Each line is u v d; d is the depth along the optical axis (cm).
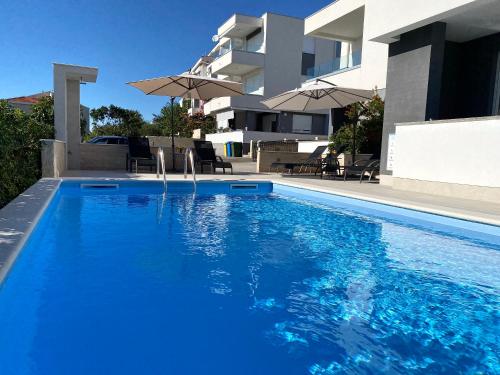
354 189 912
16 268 320
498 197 727
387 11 1052
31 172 878
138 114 4900
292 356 251
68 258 434
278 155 1527
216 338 270
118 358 238
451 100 1152
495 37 1055
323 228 632
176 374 225
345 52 2441
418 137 907
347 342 273
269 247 515
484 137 753
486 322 311
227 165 1323
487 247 530
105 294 338
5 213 465
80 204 762
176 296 341
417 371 239
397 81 1070
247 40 3806
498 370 242
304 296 355
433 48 965
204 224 636
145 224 614
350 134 1468
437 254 499
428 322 309
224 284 376
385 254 496
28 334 263
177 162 1367
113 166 1308
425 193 872
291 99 1363
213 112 3941
